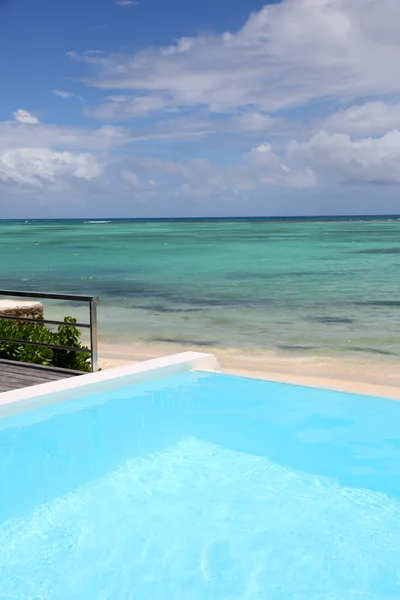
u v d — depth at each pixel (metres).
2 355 9.59
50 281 30.61
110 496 5.44
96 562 4.55
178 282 29.44
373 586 4.29
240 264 39.31
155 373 8.32
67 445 6.32
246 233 96.69
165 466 5.96
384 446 6.40
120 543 4.78
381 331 16.67
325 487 5.60
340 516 5.14
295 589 4.26
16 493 5.47
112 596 4.19
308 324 17.91
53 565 4.52
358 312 19.88
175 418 7.05
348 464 6.02
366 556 4.62
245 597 4.18
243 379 8.38
